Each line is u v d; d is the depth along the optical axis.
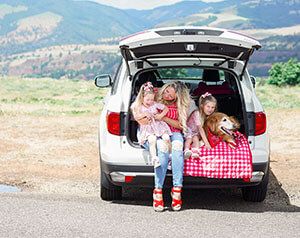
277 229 5.05
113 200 6.41
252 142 5.87
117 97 5.97
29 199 6.24
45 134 12.54
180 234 4.80
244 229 5.02
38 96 43.38
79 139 11.88
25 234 4.73
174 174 5.70
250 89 6.04
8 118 15.45
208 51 5.77
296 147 10.84
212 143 5.83
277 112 16.80
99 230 4.89
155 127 5.71
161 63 6.06
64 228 4.95
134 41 5.49
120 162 5.74
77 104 25.12
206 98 5.99
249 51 5.59
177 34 5.62
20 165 9.02
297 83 66.81
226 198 6.65
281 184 7.63
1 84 58.16
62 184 7.69
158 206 5.71
